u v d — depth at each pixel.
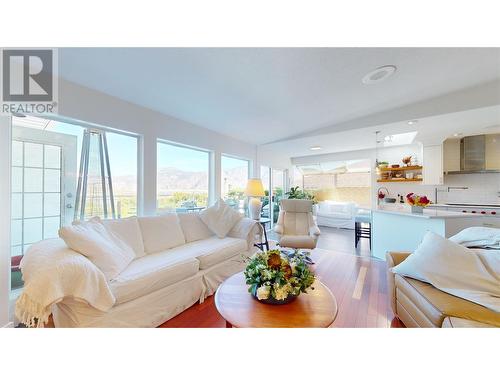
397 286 1.80
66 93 2.06
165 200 3.21
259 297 1.35
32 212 2.04
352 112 3.20
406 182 5.36
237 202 4.65
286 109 2.96
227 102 2.68
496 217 2.82
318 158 6.48
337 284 2.57
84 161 2.36
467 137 4.67
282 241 3.16
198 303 2.17
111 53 1.68
